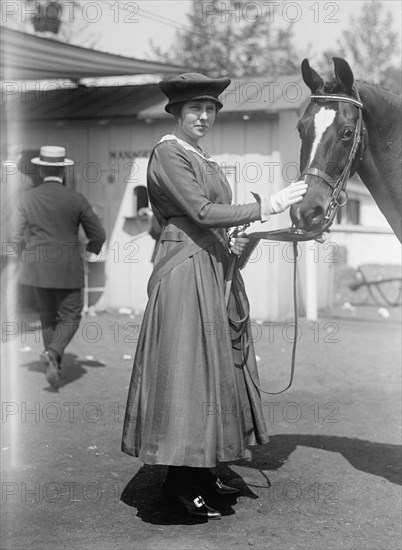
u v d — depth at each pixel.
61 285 5.80
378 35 18.72
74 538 3.24
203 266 3.34
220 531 3.32
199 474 3.70
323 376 6.43
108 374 6.44
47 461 4.23
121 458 4.30
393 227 3.52
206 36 16.89
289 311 9.78
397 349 7.67
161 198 3.43
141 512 3.54
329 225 3.33
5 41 7.35
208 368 3.24
